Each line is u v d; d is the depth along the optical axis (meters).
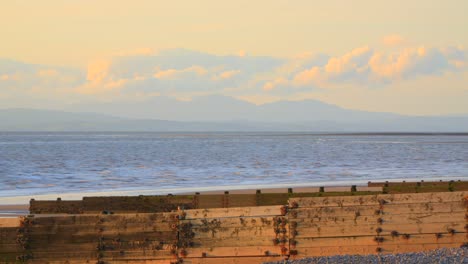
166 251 32.62
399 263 30.12
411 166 148.50
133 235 32.72
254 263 32.62
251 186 94.00
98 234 32.62
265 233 32.81
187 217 32.88
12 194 83.94
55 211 47.41
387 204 33.06
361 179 107.31
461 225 33.09
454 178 107.25
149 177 115.31
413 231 33.06
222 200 48.72
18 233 32.44
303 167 144.62
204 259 32.66
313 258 31.75
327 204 32.97
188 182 103.56
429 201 33.19
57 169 136.88
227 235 32.78
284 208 32.84
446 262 30.12
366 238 32.97
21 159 176.00
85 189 91.88
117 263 32.59
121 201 47.69
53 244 32.53
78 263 32.53
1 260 32.38
